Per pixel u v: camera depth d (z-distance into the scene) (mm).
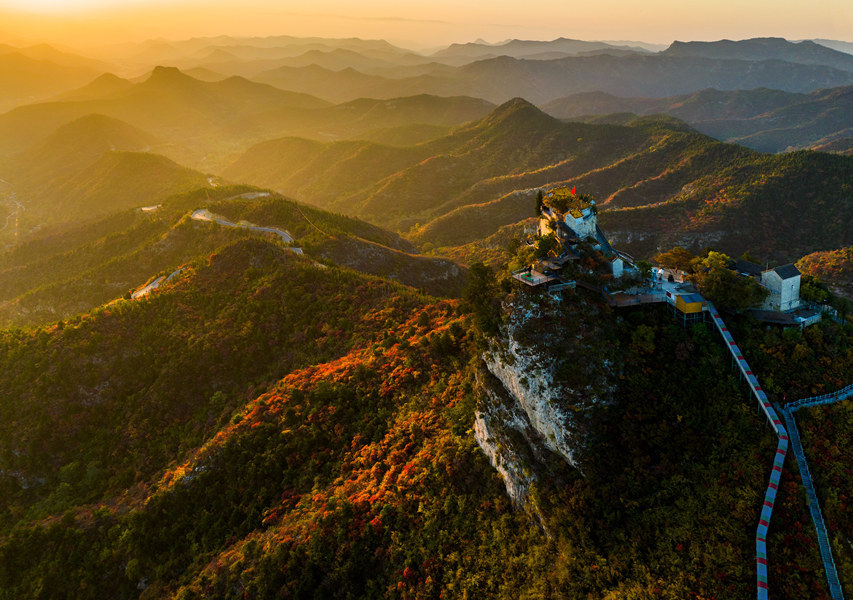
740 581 49438
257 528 85875
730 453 58188
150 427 120062
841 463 56250
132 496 102688
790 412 61312
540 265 74938
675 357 66500
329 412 98812
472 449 75000
